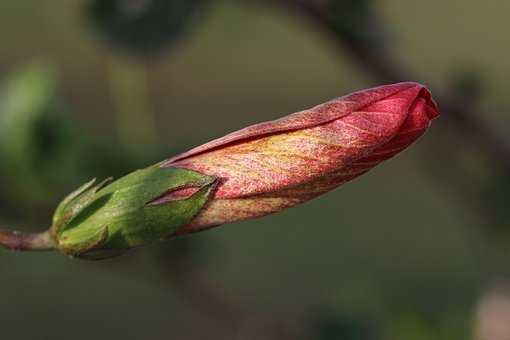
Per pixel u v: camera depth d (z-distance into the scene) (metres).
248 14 0.51
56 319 1.06
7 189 0.47
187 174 0.34
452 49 1.32
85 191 0.35
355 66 0.44
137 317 1.08
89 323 1.05
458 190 0.53
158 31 0.47
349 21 0.44
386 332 0.54
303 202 0.34
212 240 0.50
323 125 0.33
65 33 1.38
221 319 0.50
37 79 0.47
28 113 0.47
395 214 1.19
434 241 1.12
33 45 1.34
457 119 0.46
